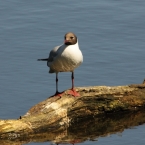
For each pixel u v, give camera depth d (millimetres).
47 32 24016
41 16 25266
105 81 20781
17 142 16672
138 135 17266
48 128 17234
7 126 16672
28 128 16891
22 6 26031
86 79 20891
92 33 23969
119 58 22172
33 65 21703
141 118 18453
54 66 17578
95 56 22312
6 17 25141
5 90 20078
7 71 21297
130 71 21359
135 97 18406
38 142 16766
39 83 20578
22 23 24688
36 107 17375
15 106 19109
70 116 17750
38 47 22906
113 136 17250
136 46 22984
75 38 17250
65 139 17031
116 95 18250
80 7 26047
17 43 23156
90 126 17859
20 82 20609
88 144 16703
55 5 26188
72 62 17281
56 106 17422
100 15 25406
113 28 24359
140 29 24266
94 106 18094
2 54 22422
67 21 24906
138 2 26547
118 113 18531
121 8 25984
